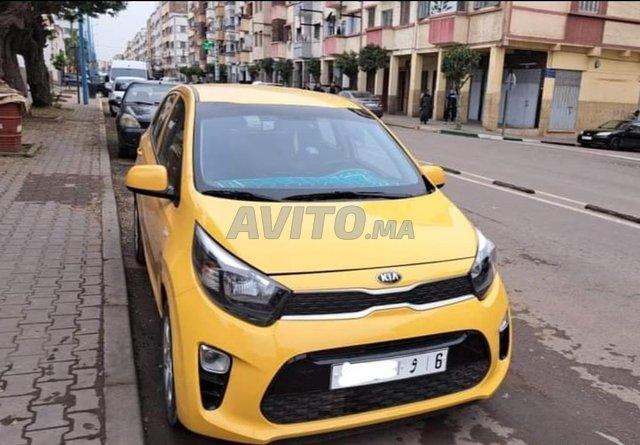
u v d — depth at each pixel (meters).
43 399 3.05
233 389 2.46
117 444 2.73
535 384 3.62
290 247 2.65
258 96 4.14
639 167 15.05
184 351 2.56
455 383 2.77
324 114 4.05
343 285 2.53
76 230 6.21
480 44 27.09
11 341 3.67
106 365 3.42
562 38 26.11
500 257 6.38
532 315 4.77
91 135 15.33
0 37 16.80
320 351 2.46
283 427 2.48
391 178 3.64
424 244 2.86
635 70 28.77
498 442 2.99
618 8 27.03
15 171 9.49
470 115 32.06
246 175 3.34
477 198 9.72
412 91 33.41
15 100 10.75
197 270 2.67
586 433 3.11
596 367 3.89
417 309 2.62
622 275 5.87
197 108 3.82
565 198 10.02
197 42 98.25
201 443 2.88
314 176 3.45
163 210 3.48
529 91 27.77
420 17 32.38
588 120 28.31
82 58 30.89
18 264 5.08
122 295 4.46
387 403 2.63
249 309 2.48
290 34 52.78
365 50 34.91
